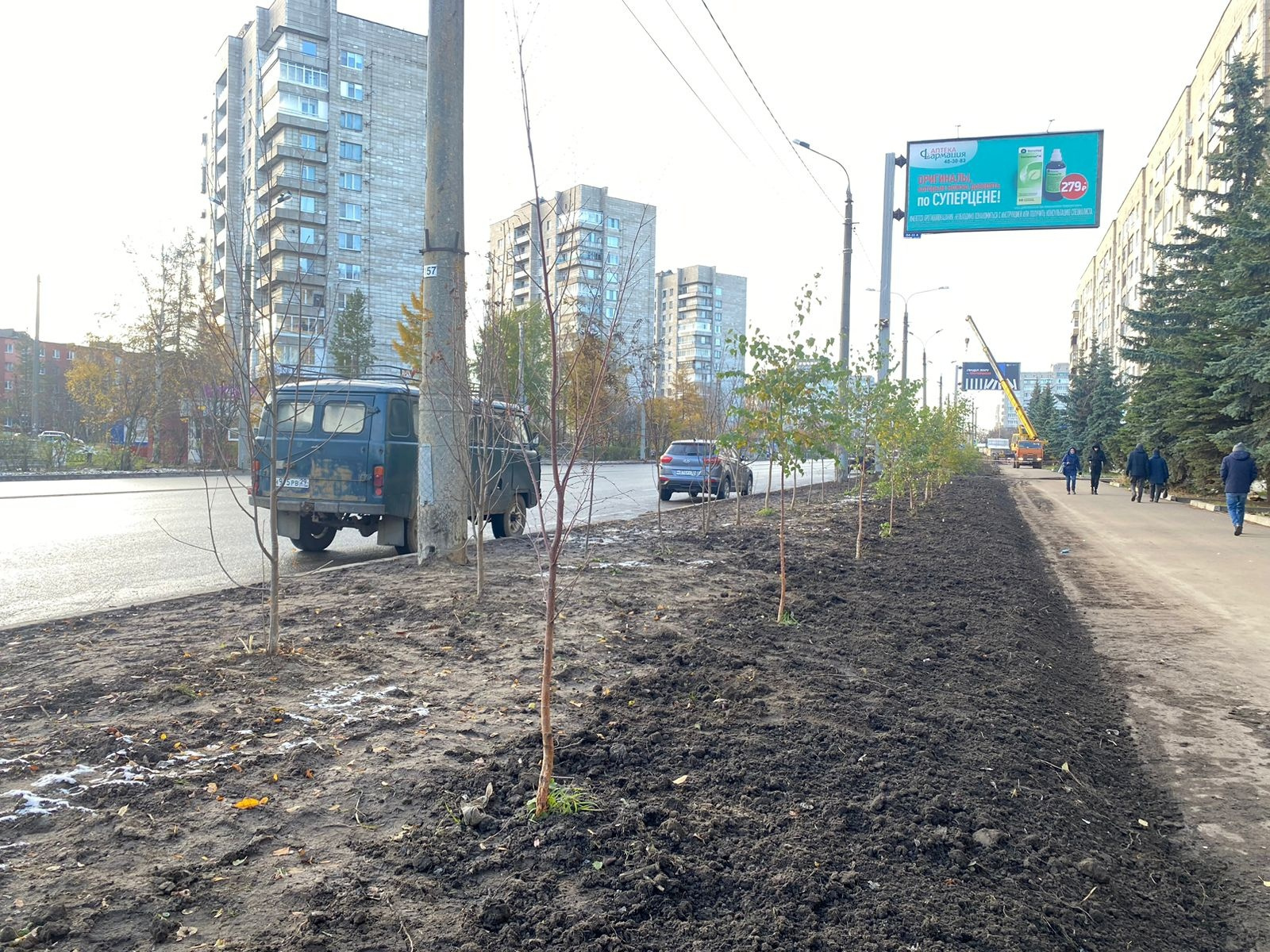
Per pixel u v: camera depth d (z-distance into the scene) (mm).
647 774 3713
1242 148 27781
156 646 5438
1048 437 67688
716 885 2879
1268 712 5762
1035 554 14047
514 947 2475
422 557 9008
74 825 3061
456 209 8664
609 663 5441
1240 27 39094
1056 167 22703
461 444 7453
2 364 98812
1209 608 9398
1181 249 29844
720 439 7758
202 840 2994
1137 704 5922
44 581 8688
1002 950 2666
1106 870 3365
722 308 115375
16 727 3961
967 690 5500
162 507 16797
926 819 3484
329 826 3139
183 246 33844
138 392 34188
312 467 10312
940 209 23500
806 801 3557
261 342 5480
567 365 5465
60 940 2387
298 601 6965
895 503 20484
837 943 2607
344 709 4363
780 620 6957
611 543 11453
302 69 53656
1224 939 3068
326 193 55844
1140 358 30562
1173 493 29125
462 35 8555
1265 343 20562
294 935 2457
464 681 4949
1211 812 4195
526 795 3408
